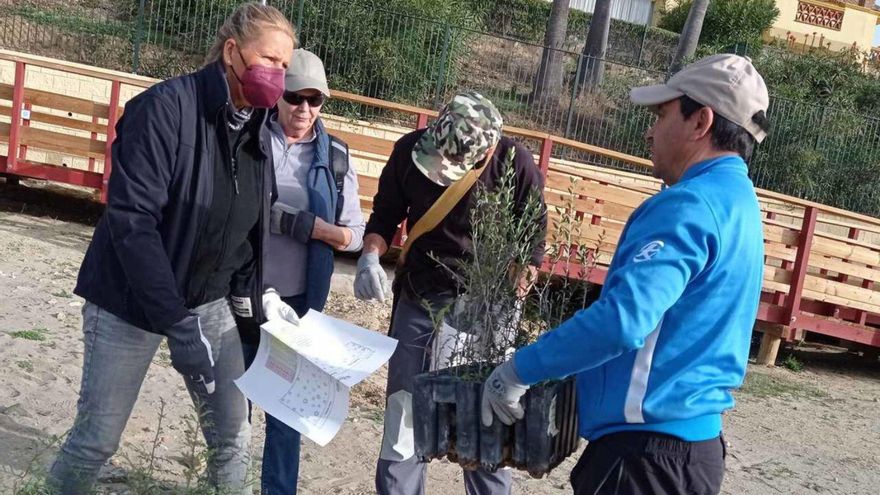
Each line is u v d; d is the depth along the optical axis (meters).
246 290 3.54
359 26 15.41
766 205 15.62
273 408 3.26
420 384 3.01
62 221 10.44
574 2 28.00
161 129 3.04
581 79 16.94
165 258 3.04
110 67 14.68
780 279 10.66
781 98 17.50
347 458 5.28
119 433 3.33
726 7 25.94
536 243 3.50
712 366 2.56
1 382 5.21
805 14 32.06
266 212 3.49
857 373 11.30
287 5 15.26
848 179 17.50
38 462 3.51
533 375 2.58
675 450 2.56
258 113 3.33
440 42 16.03
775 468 6.73
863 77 22.59
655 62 24.22
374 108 15.41
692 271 2.47
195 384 3.46
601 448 2.63
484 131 3.79
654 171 2.82
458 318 3.33
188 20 14.97
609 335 2.40
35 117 10.39
